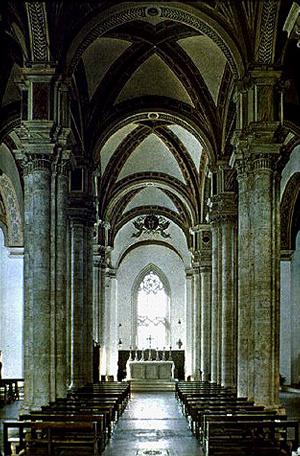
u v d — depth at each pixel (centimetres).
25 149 1956
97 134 2972
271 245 1998
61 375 1995
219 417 1600
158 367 4384
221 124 2973
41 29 1936
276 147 2014
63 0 2023
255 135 2012
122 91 2992
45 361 1916
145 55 2809
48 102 1966
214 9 2142
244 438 1628
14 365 3553
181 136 3778
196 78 2888
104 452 1725
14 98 2530
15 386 3234
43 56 1966
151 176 4178
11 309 3562
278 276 2011
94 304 4028
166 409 2934
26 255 1961
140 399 3512
